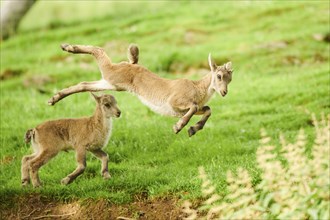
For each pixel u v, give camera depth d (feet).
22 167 68.39
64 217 63.41
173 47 139.33
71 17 175.11
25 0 166.50
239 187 63.00
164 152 79.61
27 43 153.99
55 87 120.16
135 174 69.67
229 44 136.15
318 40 135.13
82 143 67.87
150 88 61.98
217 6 169.78
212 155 76.13
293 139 79.71
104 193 64.54
